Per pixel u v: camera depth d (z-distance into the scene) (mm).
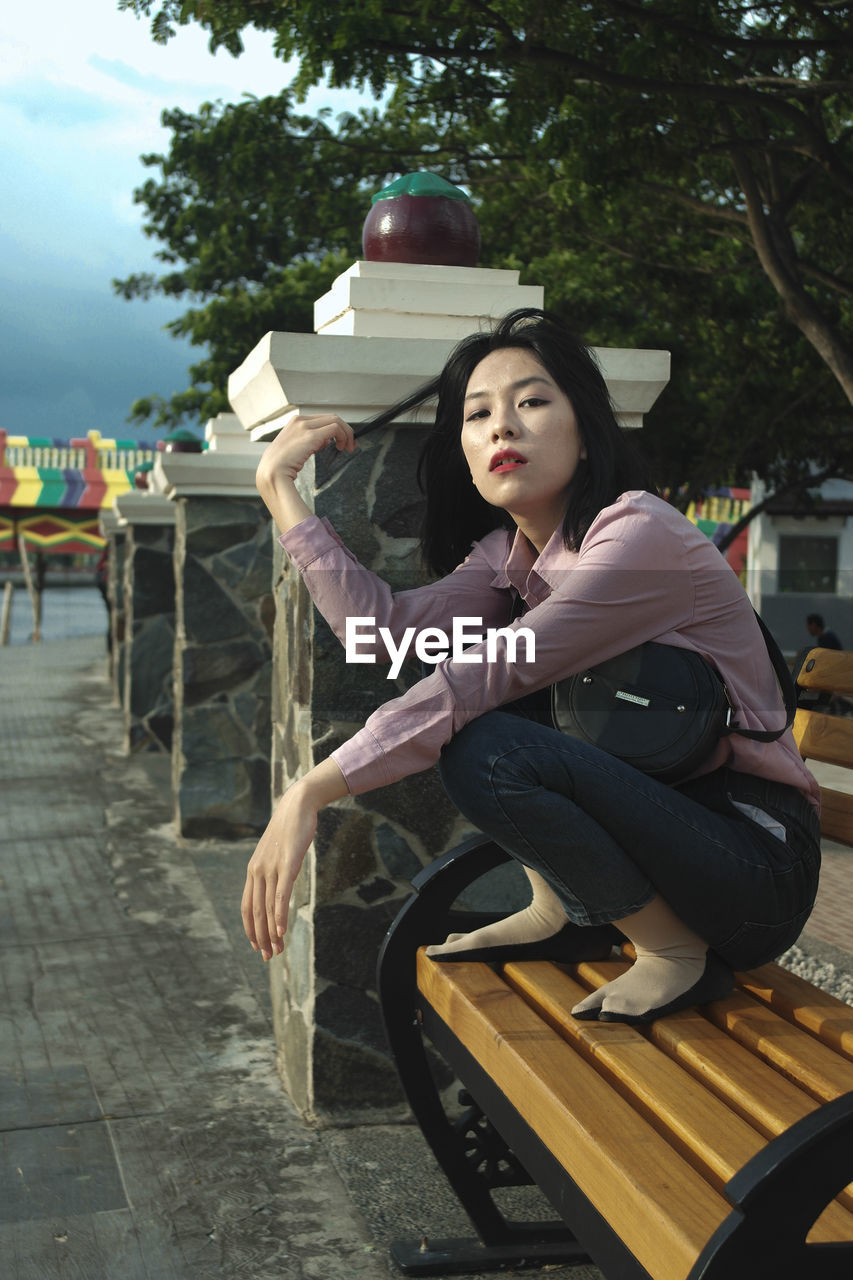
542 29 6039
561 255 11211
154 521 8859
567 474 1910
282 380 2568
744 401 11852
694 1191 1263
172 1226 2422
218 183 12430
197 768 6133
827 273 7926
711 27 5730
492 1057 1735
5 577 51625
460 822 2924
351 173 11070
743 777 1818
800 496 13523
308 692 2834
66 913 4879
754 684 1808
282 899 1658
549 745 1686
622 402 2689
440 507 2283
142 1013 3729
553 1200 1525
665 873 1686
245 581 6191
